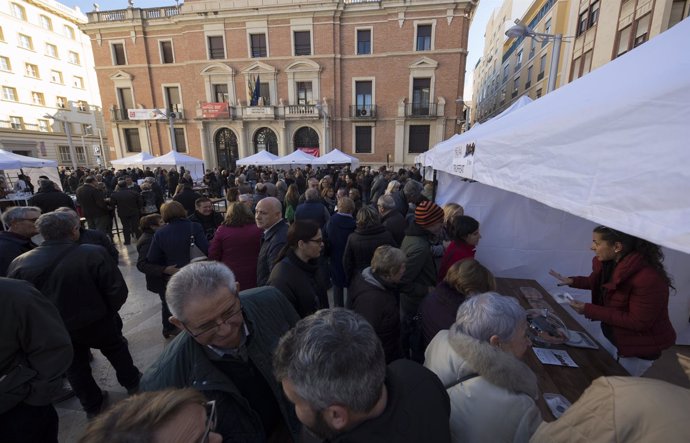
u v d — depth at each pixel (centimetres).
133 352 299
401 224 360
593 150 108
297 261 195
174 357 106
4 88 2555
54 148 2867
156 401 63
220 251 275
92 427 58
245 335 119
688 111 83
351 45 1912
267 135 2120
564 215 334
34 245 256
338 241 338
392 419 75
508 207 350
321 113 1955
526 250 352
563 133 122
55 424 153
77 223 220
